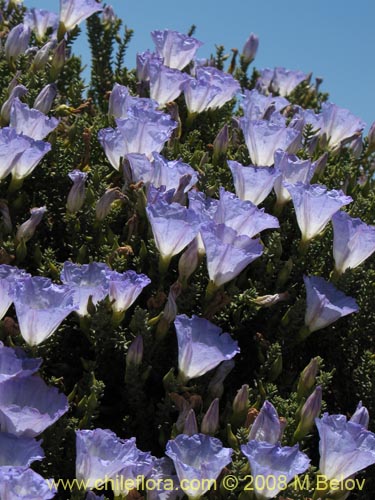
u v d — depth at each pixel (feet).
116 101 14.44
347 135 16.51
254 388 11.62
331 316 11.41
